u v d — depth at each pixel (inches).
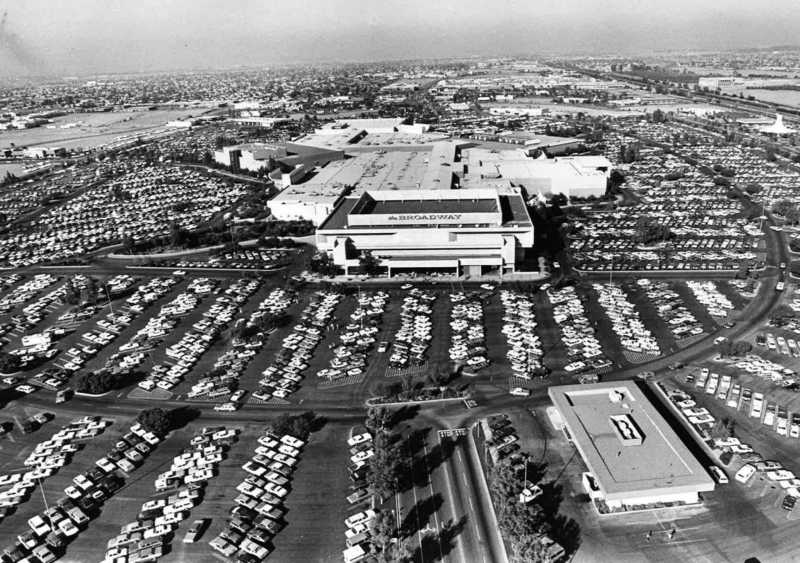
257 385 5885.8
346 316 7303.2
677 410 5201.8
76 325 7411.4
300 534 4045.3
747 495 4227.4
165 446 5034.5
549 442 4852.4
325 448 4909.0
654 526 3986.2
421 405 5433.1
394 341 6619.1
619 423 4717.0
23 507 4409.5
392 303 7593.5
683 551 3794.3
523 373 5846.5
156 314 7613.2
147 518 4229.8
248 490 4446.4
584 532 3959.2
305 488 4463.6
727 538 3880.4
